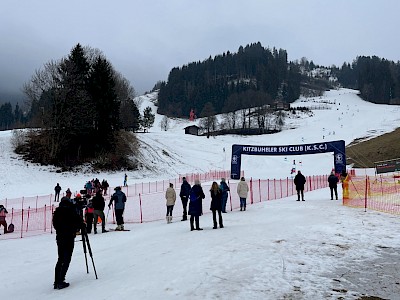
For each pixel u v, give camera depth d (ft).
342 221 40.75
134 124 293.64
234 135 396.98
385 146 194.39
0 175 126.21
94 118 168.76
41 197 106.32
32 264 34.14
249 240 32.99
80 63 181.16
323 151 140.15
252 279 22.16
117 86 248.11
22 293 24.54
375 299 18.79
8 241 49.65
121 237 44.62
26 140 159.94
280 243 31.19
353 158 196.85
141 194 102.42
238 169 151.84
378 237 32.50
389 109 488.44
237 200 79.92
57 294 23.15
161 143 238.07
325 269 23.95
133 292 21.11
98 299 20.54
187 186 56.18
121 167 166.81
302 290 20.24
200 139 300.61
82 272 28.89
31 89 161.79
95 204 50.57
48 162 150.30
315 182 122.01
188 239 36.11
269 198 81.71
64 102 159.22
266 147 149.18
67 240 25.67
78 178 143.02
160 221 59.21
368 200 59.82
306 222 41.27
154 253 31.37
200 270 24.44
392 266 24.27
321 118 468.75
